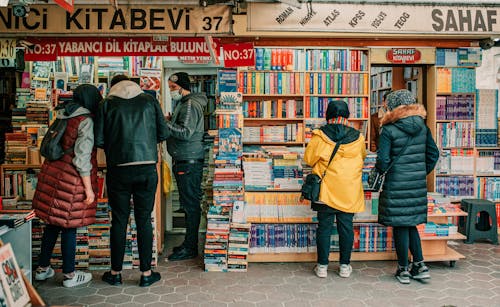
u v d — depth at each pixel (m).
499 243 5.44
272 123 5.96
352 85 5.74
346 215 4.24
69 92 4.98
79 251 4.47
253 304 3.69
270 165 4.71
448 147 5.81
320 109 5.77
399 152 4.05
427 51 5.69
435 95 5.75
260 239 4.70
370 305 3.68
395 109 4.07
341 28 4.61
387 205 4.08
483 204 5.40
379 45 5.66
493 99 5.83
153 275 4.19
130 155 3.84
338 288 4.03
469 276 4.33
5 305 2.29
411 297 3.84
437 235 4.54
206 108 6.16
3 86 6.93
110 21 3.96
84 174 3.78
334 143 4.16
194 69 5.87
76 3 3.96
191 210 4.79
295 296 3.86
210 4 3.95
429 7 4.62
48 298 3.79
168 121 4.87
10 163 4.67
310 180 4.17
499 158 5.87
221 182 4.57
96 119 3.90
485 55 5.85
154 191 4.02
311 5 4.58
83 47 4.61
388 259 4.77
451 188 5.83
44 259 4.08
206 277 4.29
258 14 4.57
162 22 3.96
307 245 4.73
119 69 5.32
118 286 4.07
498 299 3.80
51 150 3.79
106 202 4.47
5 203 4.51
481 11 4.64
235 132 4.68
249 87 5.70
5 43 4.25
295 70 5.70
